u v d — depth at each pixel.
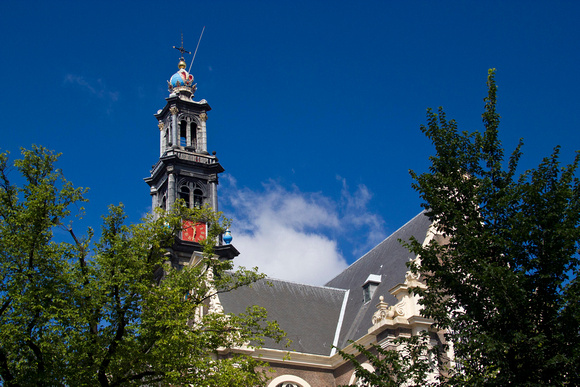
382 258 42.31
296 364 36.75
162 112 63.78
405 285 33.75
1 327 22.91
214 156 61.53
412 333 33.03
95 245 26.11
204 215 29.44
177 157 59.72
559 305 18.33
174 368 24.39
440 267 19.80
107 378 25.05
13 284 23.94
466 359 19.91
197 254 46.88
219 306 37.19
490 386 18.02
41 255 24.83
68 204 26.06
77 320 23.91
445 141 21.25
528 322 18.14
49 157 26.44
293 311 40.53
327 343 39.00
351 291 43.16
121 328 24.75
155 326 24.92
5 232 24.72
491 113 21.23
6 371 23.48
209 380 24.97
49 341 23.98
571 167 19.58
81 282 24.81
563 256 18.64
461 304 19.77
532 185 19.62
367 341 34.81
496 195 19.98
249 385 26.56
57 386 23.36
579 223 19.02
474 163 20.95
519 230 19.03
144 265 25.81
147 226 27.20
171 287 26.58
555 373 17.78
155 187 61.25
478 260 19.12
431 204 20.67
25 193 25.69
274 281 42.34
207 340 26.77
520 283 18.44
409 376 20.22
